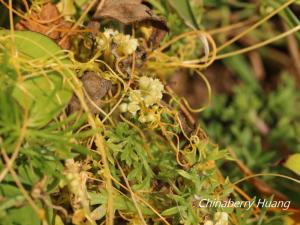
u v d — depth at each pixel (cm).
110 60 24
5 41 22
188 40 30
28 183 20
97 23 25
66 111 22
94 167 23
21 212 20
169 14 29
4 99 19
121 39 24
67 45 25
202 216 24
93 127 22
